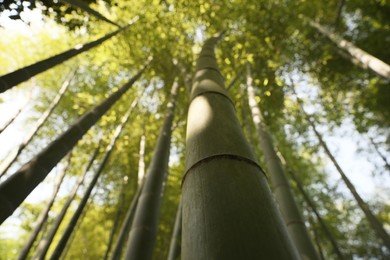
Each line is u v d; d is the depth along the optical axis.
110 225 8.41
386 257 7.92
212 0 5.72
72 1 2.56
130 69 6.88
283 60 6.80
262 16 6.18
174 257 3.84
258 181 0.91
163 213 7.64
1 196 1.49
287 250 0.69
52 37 7.40
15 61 7.23
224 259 0.63
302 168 8.63
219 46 6.37
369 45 7.41
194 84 1.91
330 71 8.07
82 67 8.18
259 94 6.85
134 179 7.83
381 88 7.21
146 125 7.34
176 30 6.03
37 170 1.82
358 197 4.71
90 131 6.27
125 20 5.92
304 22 7.66
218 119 1.26
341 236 8.38
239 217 0.72
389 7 7.00
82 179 5.09
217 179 0.87
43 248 4.08
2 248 9.02
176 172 8.13
